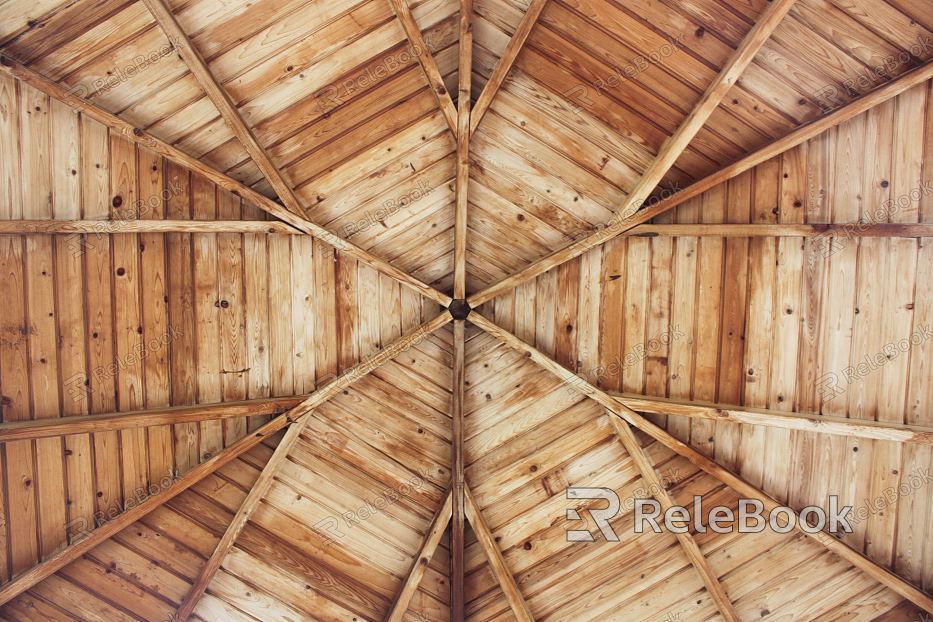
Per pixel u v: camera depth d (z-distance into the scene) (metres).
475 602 8.08
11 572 7.15
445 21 6.65
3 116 6.59
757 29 6.02
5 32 6.13
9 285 6.89
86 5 6.10
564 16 6.54
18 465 7.07
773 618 7.77
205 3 6.24
